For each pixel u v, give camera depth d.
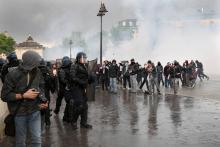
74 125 12.67
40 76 7.32
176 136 11.37
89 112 16.98
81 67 12.42
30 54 7.16
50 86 12.77
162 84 33.75
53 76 12.77
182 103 20.03
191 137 11.19
